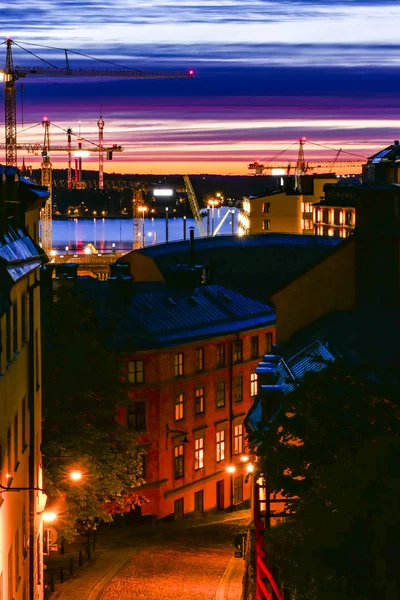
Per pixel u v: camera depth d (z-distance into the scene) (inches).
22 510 2476.6
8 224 2456.9
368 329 2950.3
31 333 2691.9
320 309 3206.2
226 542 4005.9
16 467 2367.1
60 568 3331.7
